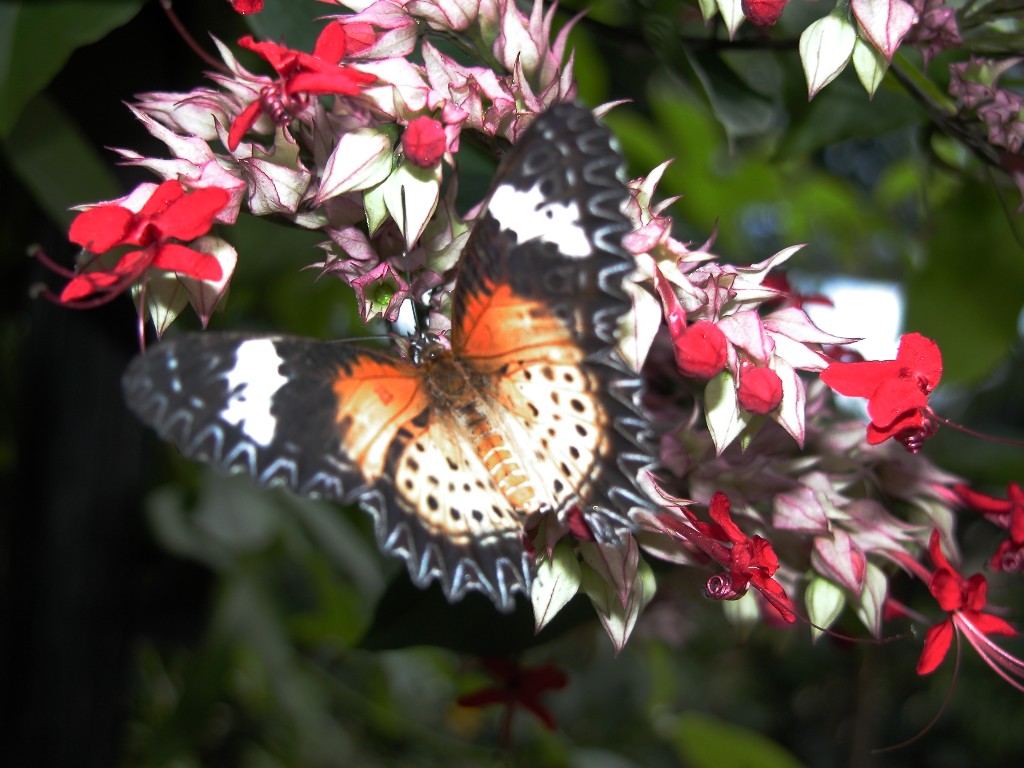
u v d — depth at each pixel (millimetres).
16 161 369
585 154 292
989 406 839
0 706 404
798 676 1225
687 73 371
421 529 307
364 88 305
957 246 458
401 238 317
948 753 1064
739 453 331
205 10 391
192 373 293
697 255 308
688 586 384
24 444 403
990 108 349
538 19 320
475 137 322
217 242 313
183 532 532
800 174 548
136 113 315
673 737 562
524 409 312
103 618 408
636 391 304
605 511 303
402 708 730
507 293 309
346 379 311
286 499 550
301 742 683
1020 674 322
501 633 352
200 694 554
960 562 352
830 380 308
